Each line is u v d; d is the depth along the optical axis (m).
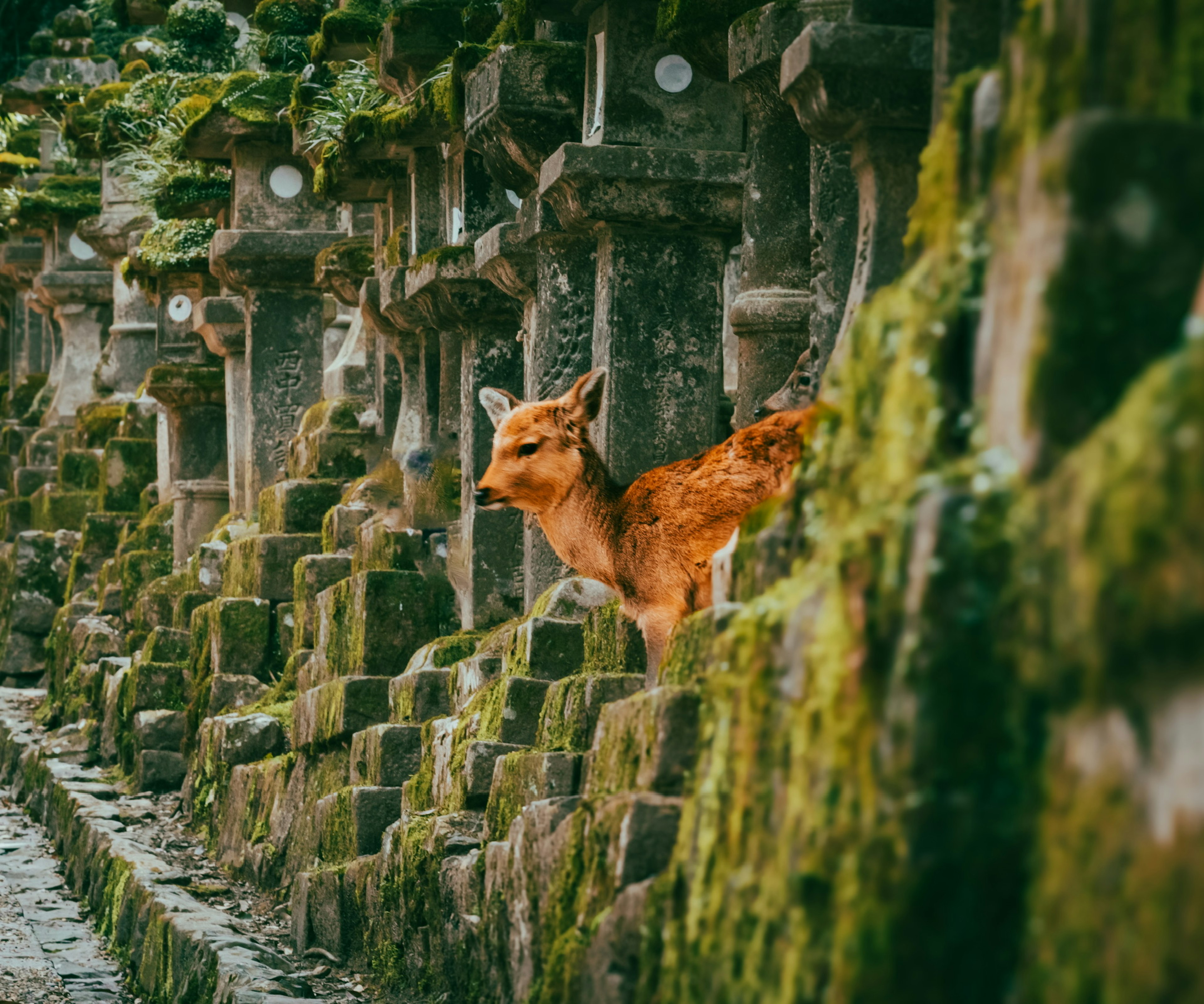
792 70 8.27
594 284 13.06
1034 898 4.38
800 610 5.41
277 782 15.43
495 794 10.17
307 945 12.73
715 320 12.11
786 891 5.23
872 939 4.64
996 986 4.55
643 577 9.25
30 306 37.22
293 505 19.06
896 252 8.12
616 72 11.80
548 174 11.89
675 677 7.39
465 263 14.71
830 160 9.56
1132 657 3.91
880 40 7.98
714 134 11.95
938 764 4.54
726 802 5.94
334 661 15.63
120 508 28.47
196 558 21.89
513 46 12.54
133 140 24.23
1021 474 4.52
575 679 10.20
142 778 19.28
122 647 24.11
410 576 14.91
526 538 13.36
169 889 14.19
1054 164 4.37
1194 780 3.77
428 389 17.36
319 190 17.94
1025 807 4.46
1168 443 3.74
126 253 29.67
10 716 26.17
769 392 10.86
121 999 13.23
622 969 6.74
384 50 15.34
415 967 10.90
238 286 21.67
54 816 19.72
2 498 35.91
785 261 10.70
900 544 4.73
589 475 9.44
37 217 32.97
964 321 5.11
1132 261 4.30
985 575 4.50
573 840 7.64
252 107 20.41
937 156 5.88
